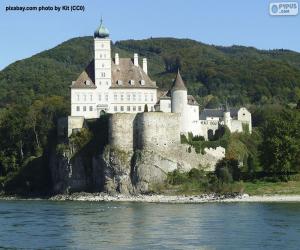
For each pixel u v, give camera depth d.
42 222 125.81
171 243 100.00
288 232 108.31
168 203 165.75
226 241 100.94
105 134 198.25
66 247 97.94
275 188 172.75
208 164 194.00
